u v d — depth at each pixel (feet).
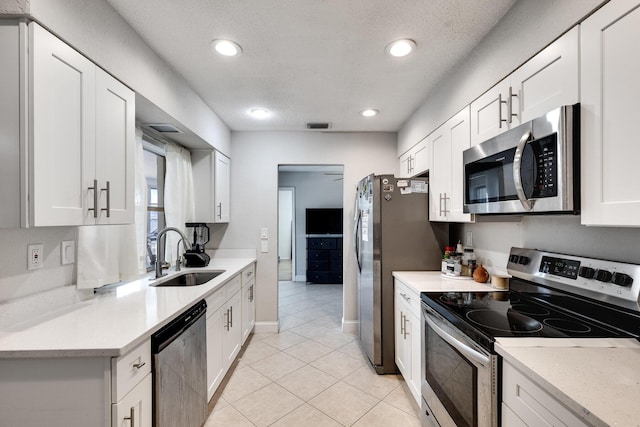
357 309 11.61
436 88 7.90
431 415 5.61
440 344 5.24
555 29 3.87
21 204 3.49
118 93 4.97
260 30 5.51
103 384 3.55
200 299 5.91
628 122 2.96
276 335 11.23
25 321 4.36
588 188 3.38
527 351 3.43
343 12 5.03
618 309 3.99
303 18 5.19
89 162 4.32
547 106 4.06
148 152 8.87
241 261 10.85
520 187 4.02
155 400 4.32
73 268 5.27
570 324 4.28
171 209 8.87
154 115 6.77
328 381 7.98
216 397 7.25
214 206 10.05
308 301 15.92
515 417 3.37
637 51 2.87
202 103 8.70
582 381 2.79
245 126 11.25
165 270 8.64
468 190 5.81
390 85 7.81
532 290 5.51
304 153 11.90
